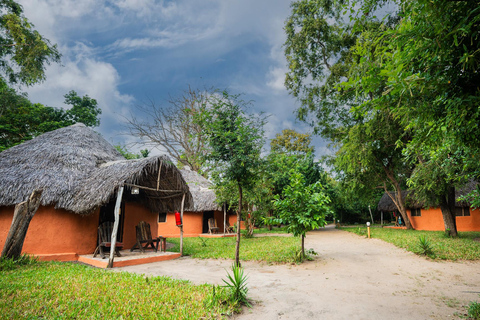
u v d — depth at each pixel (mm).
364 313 4328
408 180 11711
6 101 22000
